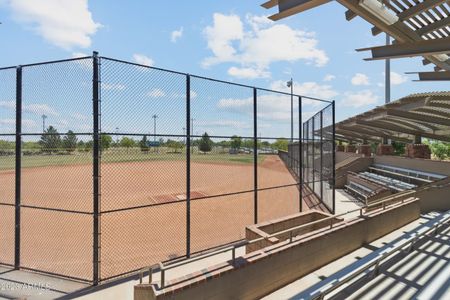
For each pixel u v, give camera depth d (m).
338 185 16.17
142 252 6.71
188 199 5.96
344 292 4.54
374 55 4.56
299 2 3.38
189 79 6.07
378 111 11.83
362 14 3.51
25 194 14.96
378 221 7.38
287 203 12.56
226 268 4.14
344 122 15.84
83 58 4.93
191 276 3.88
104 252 6.69
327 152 11.56
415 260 5.82
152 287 3.62
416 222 8.90
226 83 6.76
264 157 38.28
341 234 6.16
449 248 6.48
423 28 4.16
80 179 19.89
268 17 3.79
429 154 14.90
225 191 16.11
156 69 5.57
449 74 5.36
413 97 8.32
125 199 13.70
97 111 4.81
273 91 7.80
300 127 8.77
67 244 7.27
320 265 5.62
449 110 9.21
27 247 7.04
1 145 9.94
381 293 4.50
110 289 4.68
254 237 5.85
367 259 4.94
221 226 8.95
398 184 12.87
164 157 12.95
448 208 10.26
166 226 8.96
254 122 7.32
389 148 18.86
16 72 5.67
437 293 4.14
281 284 4.87
